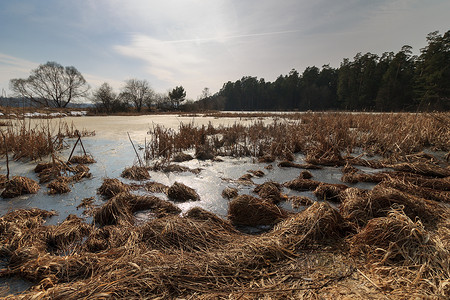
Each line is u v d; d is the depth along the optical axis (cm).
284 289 234
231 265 270
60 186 558
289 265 276
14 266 281
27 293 224
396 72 5188
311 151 938
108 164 810
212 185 618
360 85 5956
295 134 1112
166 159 870
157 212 457
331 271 263
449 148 920
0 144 898
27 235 338
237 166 808
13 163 805
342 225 360
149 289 234
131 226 382
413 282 229
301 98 7794
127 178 666
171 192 536
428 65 4156
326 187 538
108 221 415
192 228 344
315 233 325
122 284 236
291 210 465
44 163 732
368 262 273
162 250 312
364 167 768
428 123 1111
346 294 225
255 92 9619
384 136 1010
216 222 380
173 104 7125
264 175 706
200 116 3678
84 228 376
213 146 1099
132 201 476
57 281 258
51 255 312
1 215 440
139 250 304
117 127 1894
